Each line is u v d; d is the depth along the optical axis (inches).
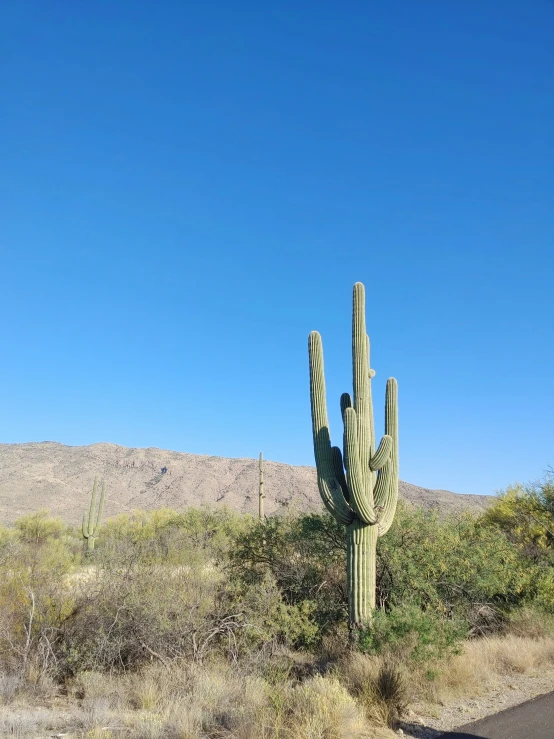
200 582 454.3
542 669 406.9
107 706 301.7
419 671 349.4
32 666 345.4
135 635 377.4
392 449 475.5
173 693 319.3
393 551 503.2
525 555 713.6
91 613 383.9
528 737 269.0
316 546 544.4
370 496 444.5
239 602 436.5
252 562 555.2
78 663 360.5
